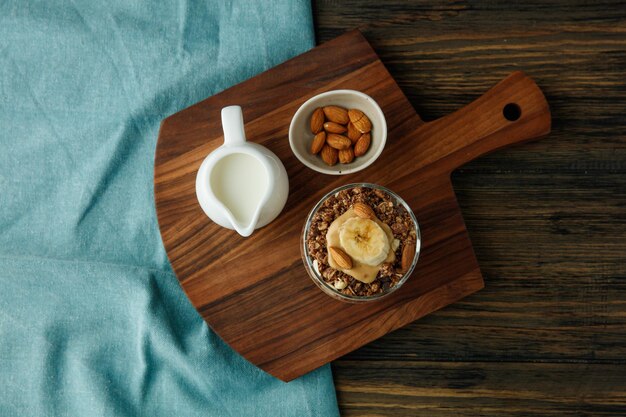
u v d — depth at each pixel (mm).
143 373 683
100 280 688
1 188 697
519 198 687
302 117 636
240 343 649
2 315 688
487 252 688
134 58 692
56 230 694
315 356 650
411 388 687
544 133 656
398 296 648
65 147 701
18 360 688
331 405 673
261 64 688
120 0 693
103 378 685
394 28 688
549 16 688
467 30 688
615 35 687
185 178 650
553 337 686
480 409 687
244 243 648
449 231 650
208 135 650
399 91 653
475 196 688
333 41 653
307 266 624
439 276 649
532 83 653
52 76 697
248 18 686
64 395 688
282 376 650
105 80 696
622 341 685
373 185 616
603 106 688
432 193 651
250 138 651
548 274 687
